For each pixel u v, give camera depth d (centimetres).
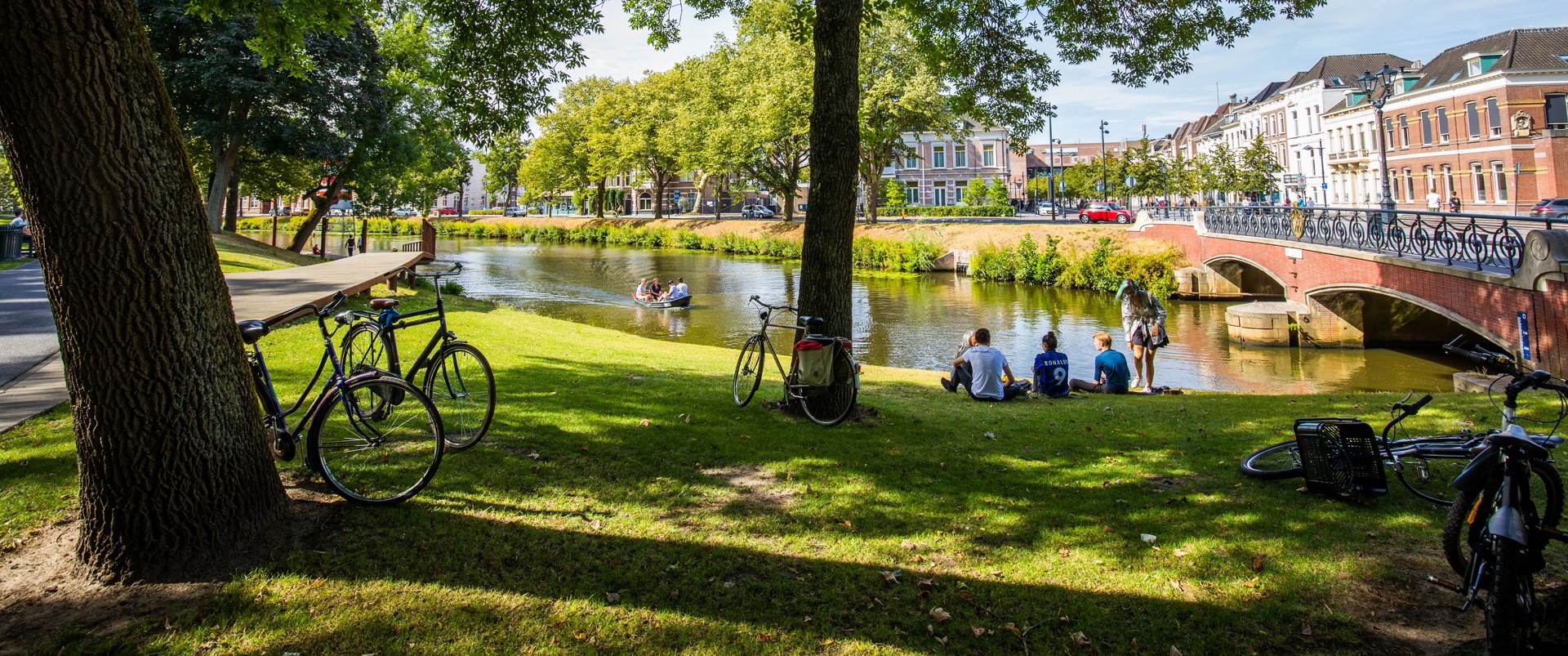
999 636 352
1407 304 1967
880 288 3366
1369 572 408
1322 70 6038
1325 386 1536
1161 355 1903
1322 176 5753
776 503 497
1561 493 357
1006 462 599
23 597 346
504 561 399
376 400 475
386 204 3684
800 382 730
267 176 3875
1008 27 1136
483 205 12581
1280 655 341
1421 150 4756
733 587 385
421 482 463
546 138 7450
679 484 525
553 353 1158
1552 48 4141
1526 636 327
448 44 943
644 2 1098
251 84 2675
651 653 329
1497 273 1280
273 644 323
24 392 722
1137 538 450
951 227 4353
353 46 2945
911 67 4172
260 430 407
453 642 330
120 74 338
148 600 347
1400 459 533
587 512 466
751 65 4588
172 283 360
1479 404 841
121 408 354
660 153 6494
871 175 4862
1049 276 3356
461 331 1309
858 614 365
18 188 338
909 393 978
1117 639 351
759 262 4741
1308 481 514
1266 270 2305
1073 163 13250
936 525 466
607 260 4959
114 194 338
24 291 1468
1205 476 564
